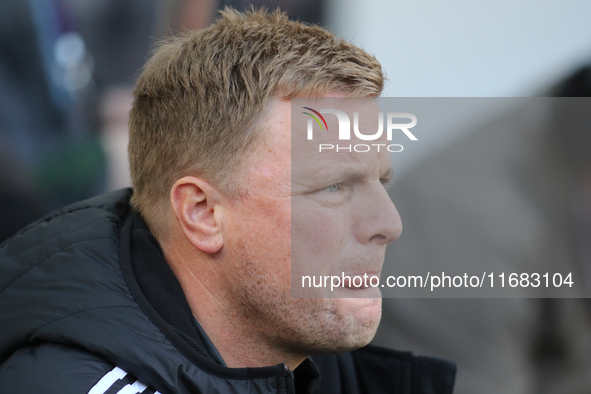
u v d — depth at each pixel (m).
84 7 6.76
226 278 2.68
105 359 2.41
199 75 2.72
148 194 2.90
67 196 6.76
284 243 2.60
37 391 2.32
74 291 2.60
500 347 3.81
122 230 2.87
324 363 3.43
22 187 6.48
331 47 2.78
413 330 3.97
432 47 6.80
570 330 3.91
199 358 2.39
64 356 2.43
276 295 2.63
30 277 2.74
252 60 2.68
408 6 6.82
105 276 2.64
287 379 2.45
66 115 6.79
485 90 6.54
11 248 2.99
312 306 2.64
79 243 2.79
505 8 6.66
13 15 6.44
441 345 3.87
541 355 3.87
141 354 2.37
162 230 2.84
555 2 6.61
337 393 3.42
